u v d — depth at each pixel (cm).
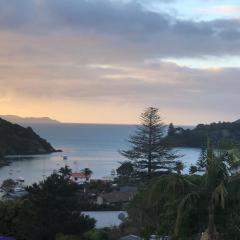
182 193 1383
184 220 1375
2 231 2677
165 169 6009
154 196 1416
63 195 2828
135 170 6069
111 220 4016
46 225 2708
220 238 1364
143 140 6019
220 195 1327
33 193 2836
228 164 1373
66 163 17800
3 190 8694
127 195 6228
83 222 2839
